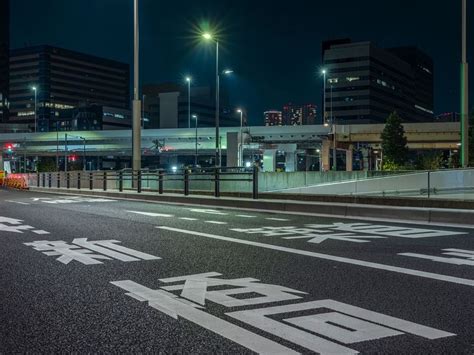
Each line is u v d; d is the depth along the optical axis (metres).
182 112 197.38
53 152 127.75
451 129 84.12
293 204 18.34
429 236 11.76
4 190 44.16
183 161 171.75
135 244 10.76
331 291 6.57
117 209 20.28
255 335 4.81
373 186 33.78
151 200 25.56
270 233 12.43
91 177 34.31
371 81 178.88
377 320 5.29
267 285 6.93
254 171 20.84
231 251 9.80
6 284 7.10
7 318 5.46
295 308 5.75
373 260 8.78
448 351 4.39
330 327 5.05
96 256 9.32
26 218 16.66
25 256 9.40
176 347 4.51
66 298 6.30
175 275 7.64
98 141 113.69
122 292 6.60
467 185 27.30
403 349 4.43
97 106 185.50
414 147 102.81
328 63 184.50
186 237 11.81
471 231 12.67
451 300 6.12
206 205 21.86
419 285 6.91
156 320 5.34
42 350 4.46
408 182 30.86
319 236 11.80
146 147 110.00
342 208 16.88
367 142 100.19
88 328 5.09
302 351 4.38
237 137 84.56
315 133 91.75
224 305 5.89
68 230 13.30
